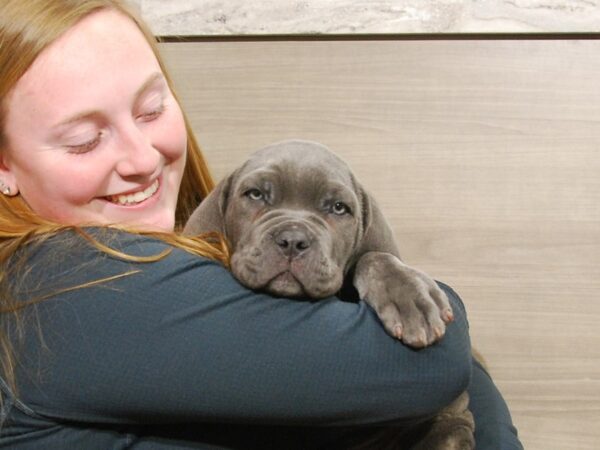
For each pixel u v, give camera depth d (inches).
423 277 60.4
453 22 100.9
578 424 106.3
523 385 106.3
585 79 102.1
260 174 71.1
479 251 105.0
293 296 61.5
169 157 69.3
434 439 68.3
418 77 103.1
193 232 75.6
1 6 58.0
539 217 104.3
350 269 72.6
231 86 105.8
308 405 53.6
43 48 57.5
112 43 60.6
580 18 99.7
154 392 52.6
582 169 103.4
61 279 54.6
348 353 54.3
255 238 63.6
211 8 103.6
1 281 56.3
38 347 54.0
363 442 68.7
